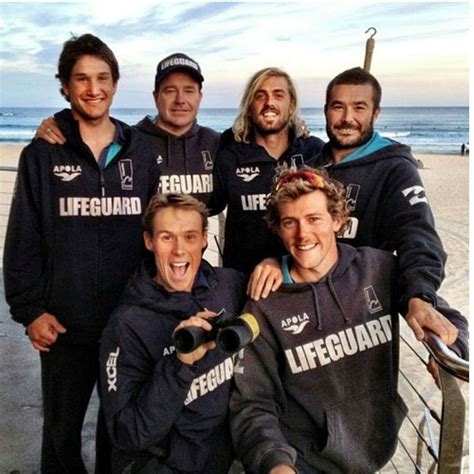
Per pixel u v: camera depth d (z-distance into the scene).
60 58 2.23
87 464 2.68
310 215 1.74
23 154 2.23
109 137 2.32
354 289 1.82
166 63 2.86
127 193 2.31
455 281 7.38
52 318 2.27
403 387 4.19
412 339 4.99
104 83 2.22
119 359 1.69
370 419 1.84
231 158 2.81
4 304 4.92
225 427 1.86
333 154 2.36
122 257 2.31
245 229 2.79
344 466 1.82
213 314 1.61
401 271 1.82
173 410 1.59
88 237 2.25
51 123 2.24
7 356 3.87
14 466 2.63
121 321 1.72
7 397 3.28
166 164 2.89
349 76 2.25
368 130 2.27
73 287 2.26
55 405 2.37
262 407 1.80
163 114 2.86
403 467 3.12
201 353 1.56
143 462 1.77
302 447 1.85
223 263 2.92
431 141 37.78
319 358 1.79
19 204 2.21
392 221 2.07
